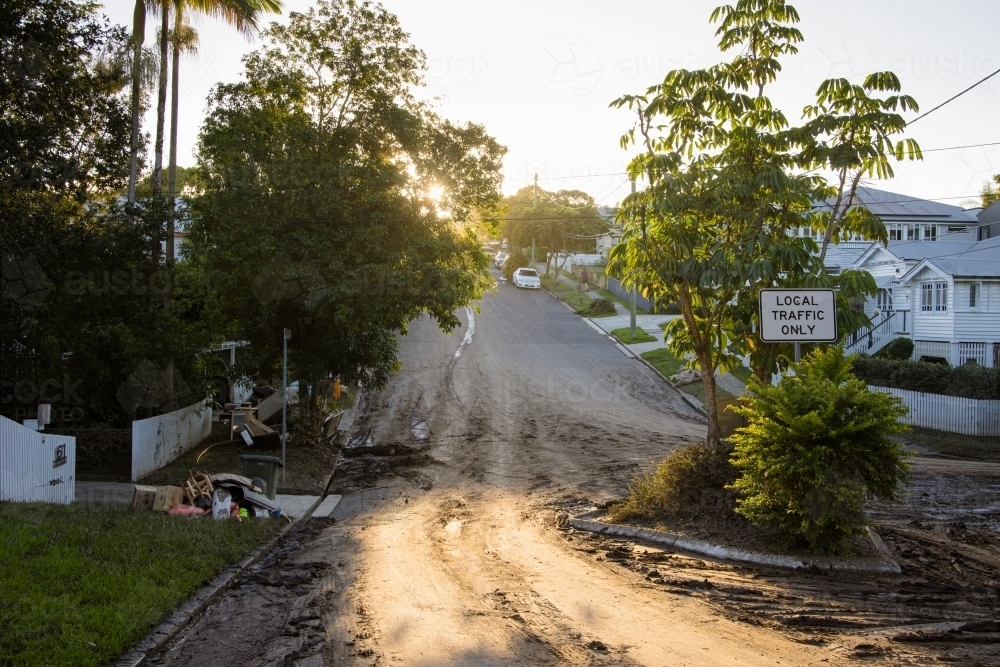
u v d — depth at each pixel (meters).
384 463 21.83
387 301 19.31
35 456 12.78
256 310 20.88
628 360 40.03
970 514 14.64
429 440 25.31
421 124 21.38
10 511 10.34
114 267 18.69
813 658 6.55
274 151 20.22
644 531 12.03
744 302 12.66
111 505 12.95
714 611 8.02
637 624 7.61
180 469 18.83
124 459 18.84
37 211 17.09
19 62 16.16
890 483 9.65
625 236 13.46
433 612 8.20
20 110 16.92
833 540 9.95
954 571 9.80
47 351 18.39
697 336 12.98
